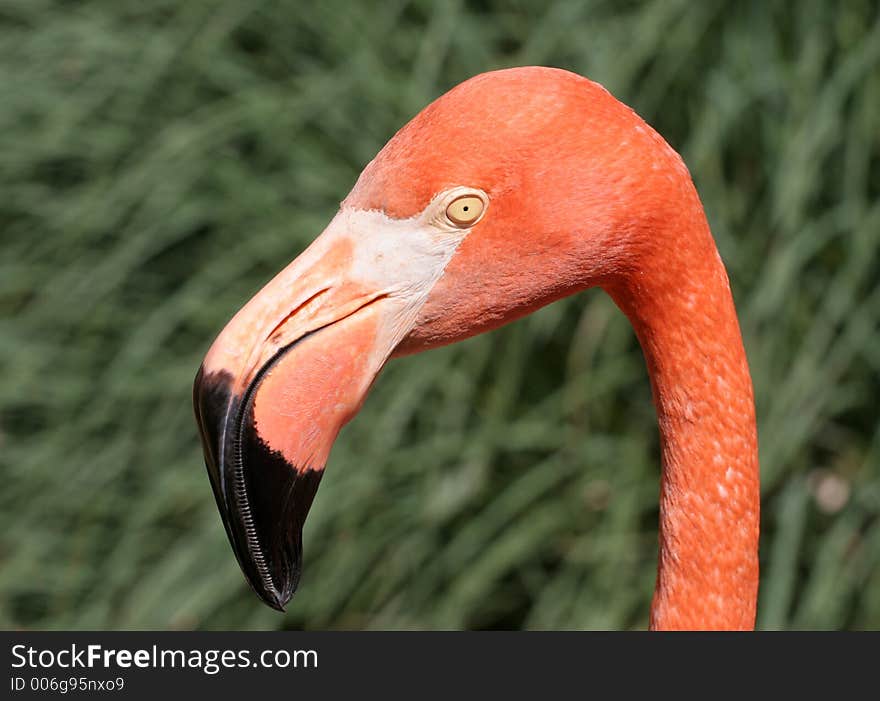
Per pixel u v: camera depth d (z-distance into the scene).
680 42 4.80
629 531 4.79
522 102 2.09
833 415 4.84
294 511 2.20
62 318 5.36
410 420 5.04
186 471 5.11
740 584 2.24
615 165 2.09
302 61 5.53
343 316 2.19
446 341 2.25
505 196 2.10
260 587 2.17
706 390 2.21
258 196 5.24
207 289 5.20
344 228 2.23
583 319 4.82
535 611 4.75
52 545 5.34
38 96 5.58
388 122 5.13
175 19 5.60
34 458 5.36
